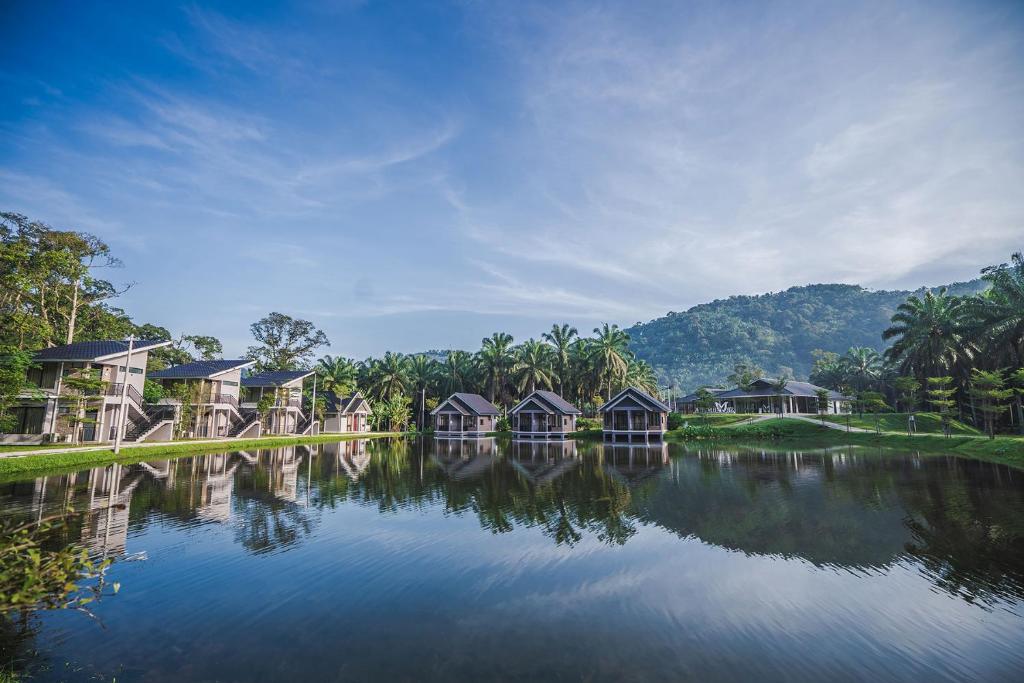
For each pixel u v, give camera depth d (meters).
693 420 66.25
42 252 40.28
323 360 86.50
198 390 49.53
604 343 79.25
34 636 8.64
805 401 78.62
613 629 8.95
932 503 18.72
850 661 7.77
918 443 43.66
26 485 22.09
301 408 67.19
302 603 10.12
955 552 12.98
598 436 63.03
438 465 33.09
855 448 42.47
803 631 8.77
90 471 26.55
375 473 28.70
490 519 17.08
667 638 8.61
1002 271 52.06
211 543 14.09
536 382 81.12
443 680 7.29
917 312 60.94
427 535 15.03
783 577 11.41
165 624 9.13
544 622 9.24
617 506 19.09
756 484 23.91
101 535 14.77
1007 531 14.80
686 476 26.97
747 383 88.19
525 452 43.53
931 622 9.07
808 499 19.94
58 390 38.06
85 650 8.16
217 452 38.62
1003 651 8.00
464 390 91.44
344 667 7.67
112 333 54.34
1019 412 50.16
